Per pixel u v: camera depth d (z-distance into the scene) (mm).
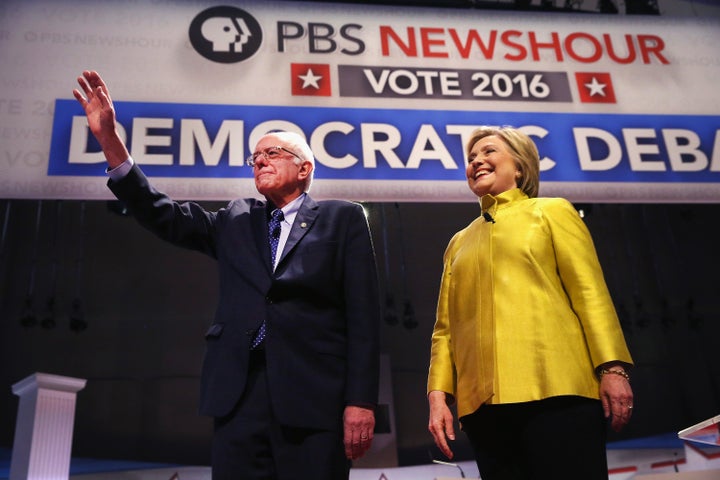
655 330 9492
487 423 1532
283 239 1681
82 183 3762
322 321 1545
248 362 1460
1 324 8547
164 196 1699
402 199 3959
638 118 4320
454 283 1708
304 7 4375
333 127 4070
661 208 9984
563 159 4156
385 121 4121
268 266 1586
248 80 4113
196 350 8812
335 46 4293
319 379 1473
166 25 4180
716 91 4441
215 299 9070
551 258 1600
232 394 1429
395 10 4457
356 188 3945
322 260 1598
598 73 4426
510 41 4465
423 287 9250
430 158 4059
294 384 1439
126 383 8586
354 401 1465
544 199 1708
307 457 1397
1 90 3879
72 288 8812
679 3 4715
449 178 4027
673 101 4387
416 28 4422
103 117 1644
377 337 1562
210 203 7152
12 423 8195
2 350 8453
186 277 9125
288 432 1417
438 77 4289
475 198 3994
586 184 4117
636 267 9734
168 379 8656
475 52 4398
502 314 1538
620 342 1451
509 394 1438
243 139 3961
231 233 1699
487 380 1487
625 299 9531
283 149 1818
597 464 1366
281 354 1465
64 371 8500
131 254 9109
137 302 8922
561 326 1493
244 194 3844
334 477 1396
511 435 1521
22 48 3994
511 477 1499
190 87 4043
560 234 1610
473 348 1560
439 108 4195
